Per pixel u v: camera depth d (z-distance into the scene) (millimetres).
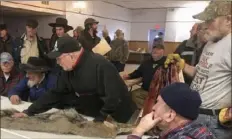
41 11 2111
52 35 2076
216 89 1172
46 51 2150
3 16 2811
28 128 1362
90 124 1352
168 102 885
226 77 1152
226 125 1156
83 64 1364
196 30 1372
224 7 1102
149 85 1562
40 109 1520
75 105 1561
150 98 1399
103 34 1865
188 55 1438
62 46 1319
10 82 2182
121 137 1298
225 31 1126
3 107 1732
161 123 931
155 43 1736
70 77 1428
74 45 1327
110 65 1370
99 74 1350
